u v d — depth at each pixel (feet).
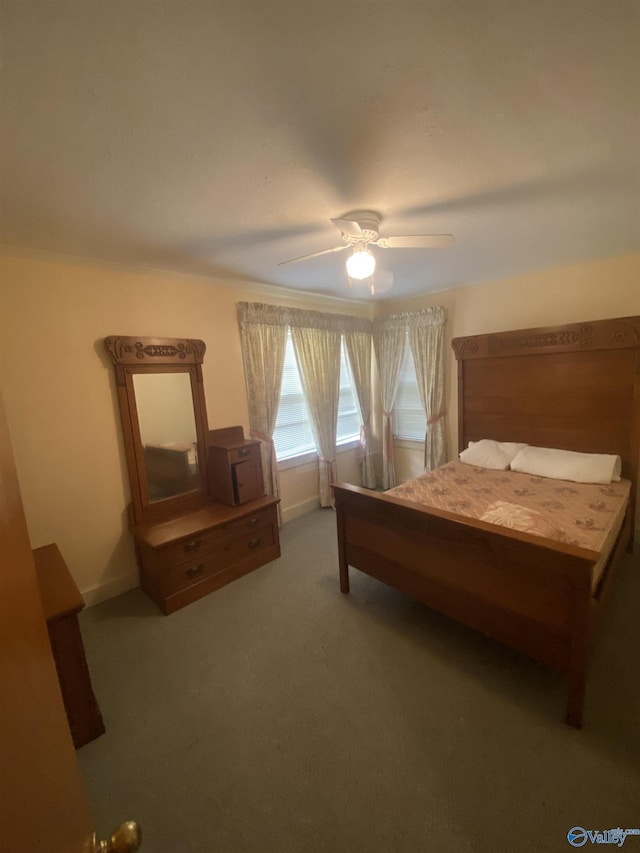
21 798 1.44
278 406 12.09
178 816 4.39
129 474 8.89
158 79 3.33
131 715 5.75
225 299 10.62
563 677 6.04
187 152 4.48
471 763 4.80
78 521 8.34
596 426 9.73
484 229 7.47
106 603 8.63
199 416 9.97
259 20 2.84
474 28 3.00
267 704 5.82
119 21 2.78
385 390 14.96
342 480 15.11
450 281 11.84
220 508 9.75
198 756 5.08
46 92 3.39
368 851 3.98
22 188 5.06
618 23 2.97
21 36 2.83
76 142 4.17
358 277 6.86
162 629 7.64
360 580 9.15
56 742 1.89
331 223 6.79
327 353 13.37
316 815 4.33
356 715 5.56
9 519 1.78
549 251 9.07
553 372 10.32
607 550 6.50
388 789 4.55
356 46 3.11
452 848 3.95
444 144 4.57
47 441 7.86
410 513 6.75
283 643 7.10
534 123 4.23
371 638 7.11
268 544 10.07
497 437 11.66
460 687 5.94
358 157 4.77
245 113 3.85
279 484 12.53
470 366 11.97
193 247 7.71
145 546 8.49
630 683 5.82
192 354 9.72
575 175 5.40
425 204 6.22
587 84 3.63
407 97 3.74
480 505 8.01
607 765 4.67
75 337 8.09
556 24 2.99
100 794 4.66
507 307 11.57
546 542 5.20
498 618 5.89
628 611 7.41
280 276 10.25
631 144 4.67
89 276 8.23
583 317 10.23
